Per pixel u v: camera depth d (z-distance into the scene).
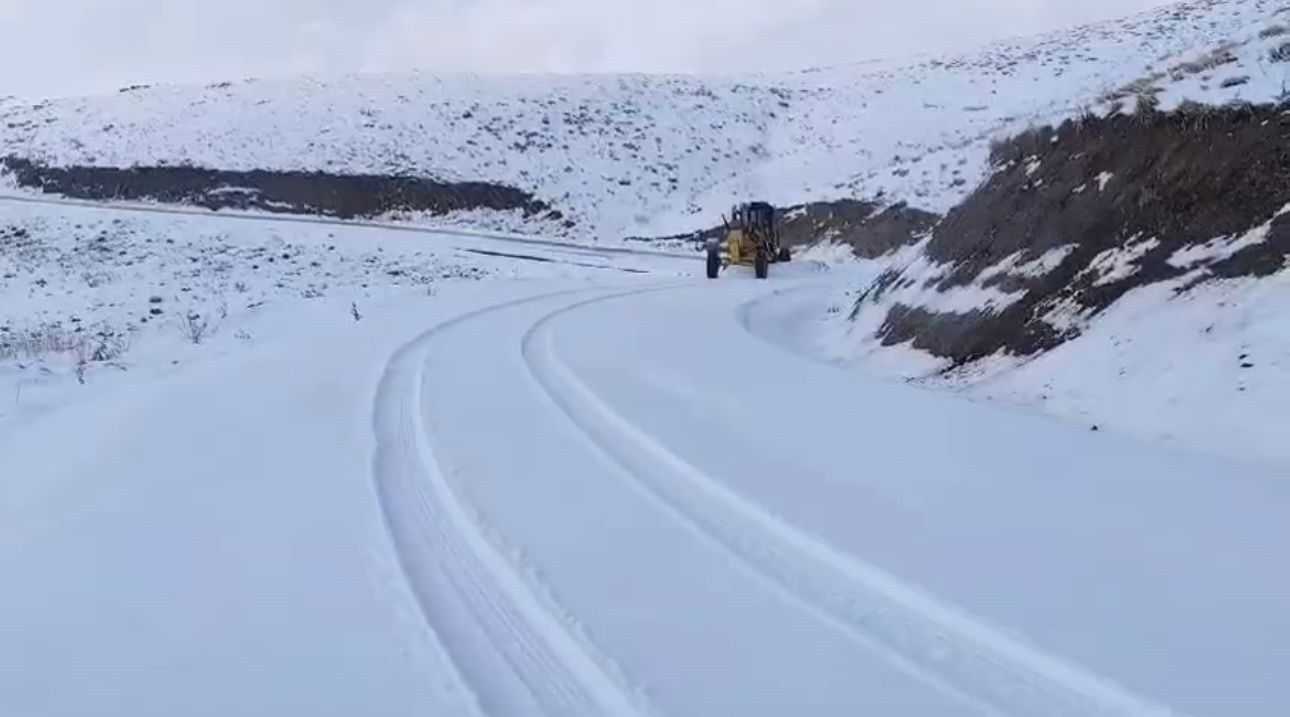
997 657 5.02
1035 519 6.85
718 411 10.54
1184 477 7.75
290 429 10.35
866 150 55.66
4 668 5.16
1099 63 61.34
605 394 11.58
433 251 37.38
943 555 6.22
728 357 14.27
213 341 20.05
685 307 22.00
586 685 4.88
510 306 22.34
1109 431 9.94
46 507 7.92
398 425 10.54
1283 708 4.37
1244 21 61.84
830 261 40.34
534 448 9.34
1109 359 11.03
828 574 6.13
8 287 28.78
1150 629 5.14
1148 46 62.12
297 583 6.22
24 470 9.40
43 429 11.46
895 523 6.84
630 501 7.68
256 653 5.29
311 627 5.59
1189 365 10.07
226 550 6.80
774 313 21.59
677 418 10.23
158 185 52.84
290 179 53.25
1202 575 5.79
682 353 14.70
